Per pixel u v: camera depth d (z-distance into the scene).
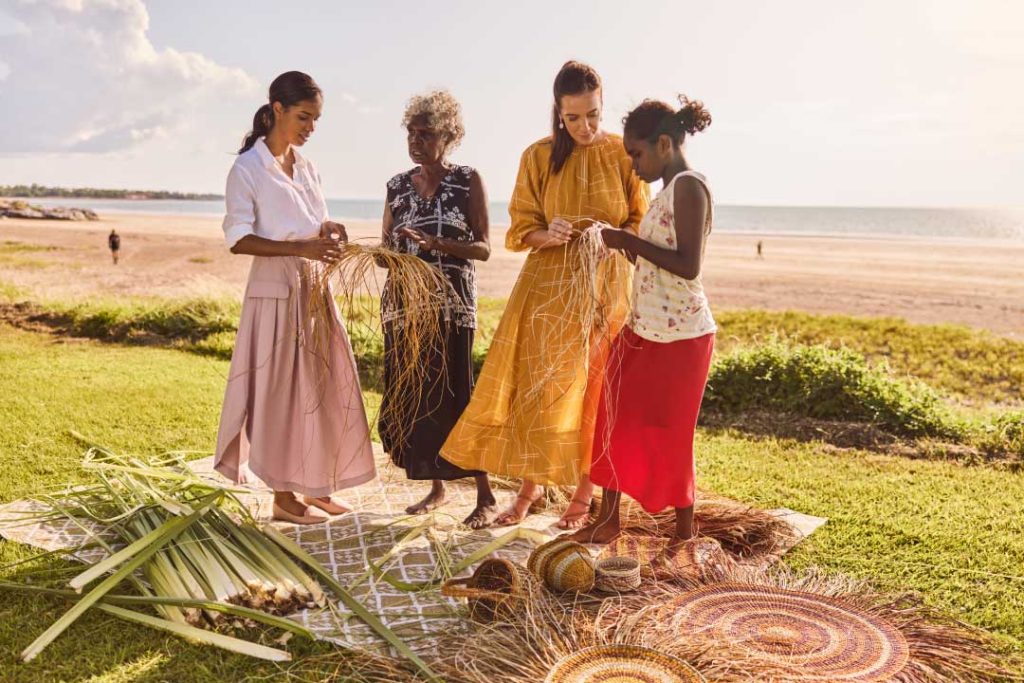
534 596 3.29
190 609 3.15
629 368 3.70
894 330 15.55
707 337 3.66
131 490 4.01
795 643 2.95
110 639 3.06
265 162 3.76
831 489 4.96
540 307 3.91
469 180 4.11
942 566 3.84
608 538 3.95
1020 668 2.97
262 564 3.45
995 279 39.28
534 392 3.92
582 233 3.71
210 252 44.91
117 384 7.61
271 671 2.90
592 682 2.66
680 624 3.09
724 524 4.14
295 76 3.72
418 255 4.11
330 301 3.95
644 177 3.59
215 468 3.93
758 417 6.69
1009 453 5.72
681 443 3.70
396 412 4.17
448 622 3.24
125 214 121.38
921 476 5.26
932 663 2.93
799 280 38.41
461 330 4.15
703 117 3.49
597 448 3.84
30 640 3.04
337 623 3.20
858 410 6.53
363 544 3.99
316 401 3.93
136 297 16.00
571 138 3.86
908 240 89.69
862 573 3.75
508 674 2.76
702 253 3.50
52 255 37.97
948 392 10.21
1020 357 12.68
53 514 3.98
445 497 4.62
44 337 11.08
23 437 5.70
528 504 4.31
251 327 3.84
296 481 3.96
